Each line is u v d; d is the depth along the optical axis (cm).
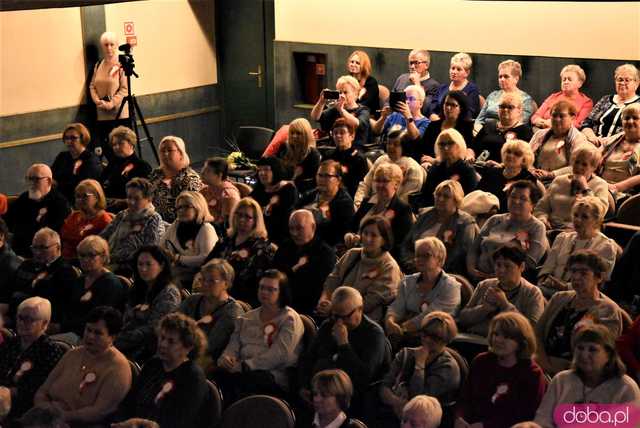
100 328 623
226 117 1420
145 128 1227
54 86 1226
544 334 621
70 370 636
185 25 1355
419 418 534
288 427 574
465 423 570
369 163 930
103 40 1234
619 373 538
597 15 1077
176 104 1358
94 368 628
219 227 816
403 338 655
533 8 1116
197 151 1398
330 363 617
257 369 640
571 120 868
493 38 1152
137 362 686
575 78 1018
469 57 1101
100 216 852
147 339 686
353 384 609
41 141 1223
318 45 1291
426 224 751
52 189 909
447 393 588
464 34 1173
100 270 739
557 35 1108
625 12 1059
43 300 664
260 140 1124
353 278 697
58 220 901
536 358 616
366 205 816
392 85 1238
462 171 830
